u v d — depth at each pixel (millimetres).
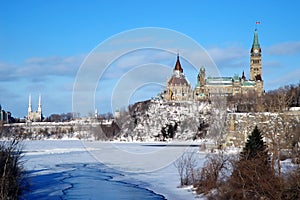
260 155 33438
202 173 40906
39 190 43438
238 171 32656
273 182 29594
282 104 48688
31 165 66125
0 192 30609
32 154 87188
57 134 189500
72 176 54281
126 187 45500
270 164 34844
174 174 53281
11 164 34344
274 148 36344
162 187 44438
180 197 39156
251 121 70438
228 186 33906
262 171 31156
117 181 49812
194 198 38156
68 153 89875
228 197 33188
